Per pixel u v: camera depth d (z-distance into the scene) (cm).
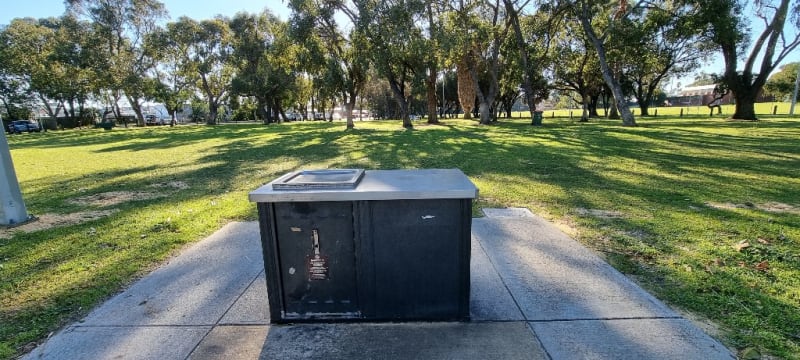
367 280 251
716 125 2189
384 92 6166
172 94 4881
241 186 751
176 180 839
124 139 2328
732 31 2178
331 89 2534
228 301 291
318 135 2112
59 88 4156
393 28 2195
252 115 7544
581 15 2342
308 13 2275
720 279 312
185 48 4369
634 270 334
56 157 1395
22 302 300
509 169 856
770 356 215
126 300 295
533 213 516
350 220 245
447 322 258
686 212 508
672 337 236
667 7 2364
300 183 246
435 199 239
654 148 1188
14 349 237
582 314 264
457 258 250
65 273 354
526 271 334
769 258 353
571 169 847
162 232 468
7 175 515
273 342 240
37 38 4031
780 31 2425
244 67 4506
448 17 2578
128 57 4178
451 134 1945
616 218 486
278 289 254
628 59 2886
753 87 2611
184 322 263
